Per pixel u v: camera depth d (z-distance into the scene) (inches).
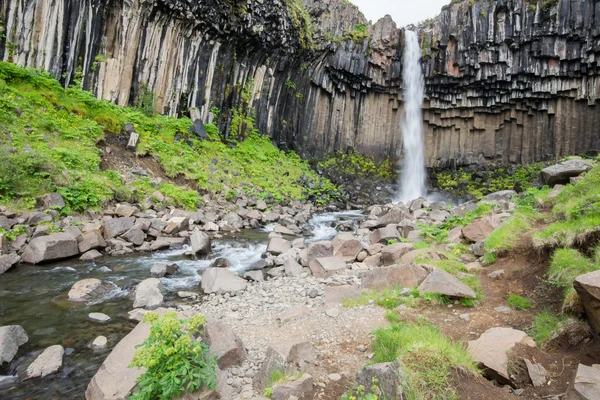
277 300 299.9
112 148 650.2
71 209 475.8
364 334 224.2
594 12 1048.2
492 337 189.6
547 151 1177.4
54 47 655.1
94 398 168.7
